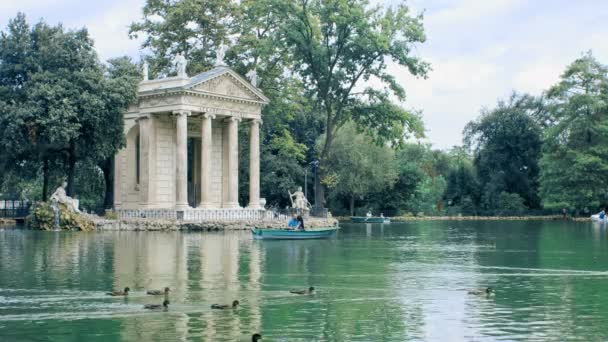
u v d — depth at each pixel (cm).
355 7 10906
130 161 10106
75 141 8969
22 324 2736
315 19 11038
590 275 4288
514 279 4094
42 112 8344
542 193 13700
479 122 16212
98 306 3083
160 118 9831
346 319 2862
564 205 13050
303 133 14662
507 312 3025
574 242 7119
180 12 10756
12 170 9681
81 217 8481
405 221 13675
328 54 11244
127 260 4903
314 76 11481
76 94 8550
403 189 15388
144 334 2578
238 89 10038
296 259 5138
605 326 2750
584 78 13275
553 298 3394
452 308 3116
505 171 15762
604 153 12875
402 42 11069
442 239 7650
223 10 11181
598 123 12950
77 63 8800
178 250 5759
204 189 9662
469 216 15400
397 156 16050
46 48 8681
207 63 10950
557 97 13500
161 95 9462
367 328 2706
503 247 6450
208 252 5612
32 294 3388
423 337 2570
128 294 3397
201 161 10038
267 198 13538
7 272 4206
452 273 4356
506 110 15938
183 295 3400
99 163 10900
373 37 10812
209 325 2727
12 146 8481
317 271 4400
